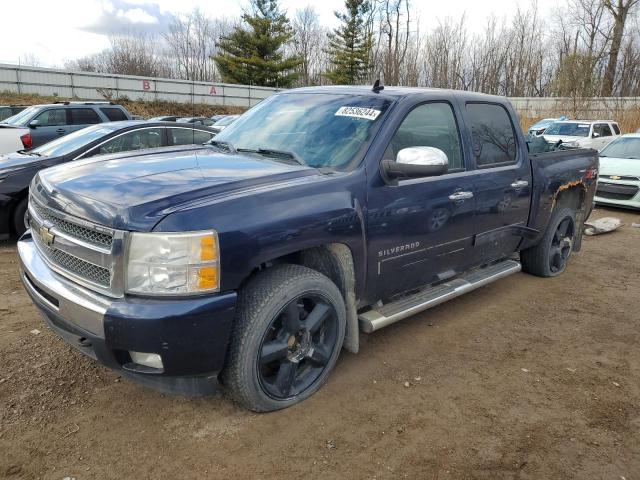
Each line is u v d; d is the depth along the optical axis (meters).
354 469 2.53
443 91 3.99
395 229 3.37
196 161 3.25
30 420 2.76
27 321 3.96
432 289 4.05
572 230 5.81
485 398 3.23
